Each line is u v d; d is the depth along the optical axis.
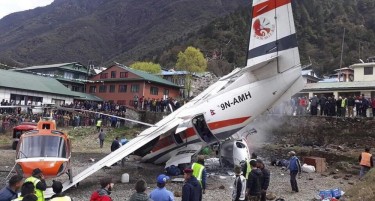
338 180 16.56
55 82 55.84
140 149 18.80
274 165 20.83
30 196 5.72
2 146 28.55
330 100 26.45
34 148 13.16
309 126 26.19
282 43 17.52
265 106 18.02
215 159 21.12
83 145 30.27
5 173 17.06
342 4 148.75
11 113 37.75
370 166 16.25
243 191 9.26
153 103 37.47
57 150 13.30
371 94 42.81
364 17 138.75
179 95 62.34
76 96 53.84
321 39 118.12
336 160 21.22
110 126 37.69
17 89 46.53
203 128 17.33
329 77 75.94
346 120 24.91
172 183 15.20
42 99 49.66
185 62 79.12
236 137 18.72
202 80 75.38
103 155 24.80
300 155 22.89
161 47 174.38
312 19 136.62
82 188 14.27
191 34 147.62
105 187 7.12
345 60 96.00
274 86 17.75
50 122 14.53
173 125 16.67
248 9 137.12
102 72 61.56
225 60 101.25
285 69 17.67
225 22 129.62
